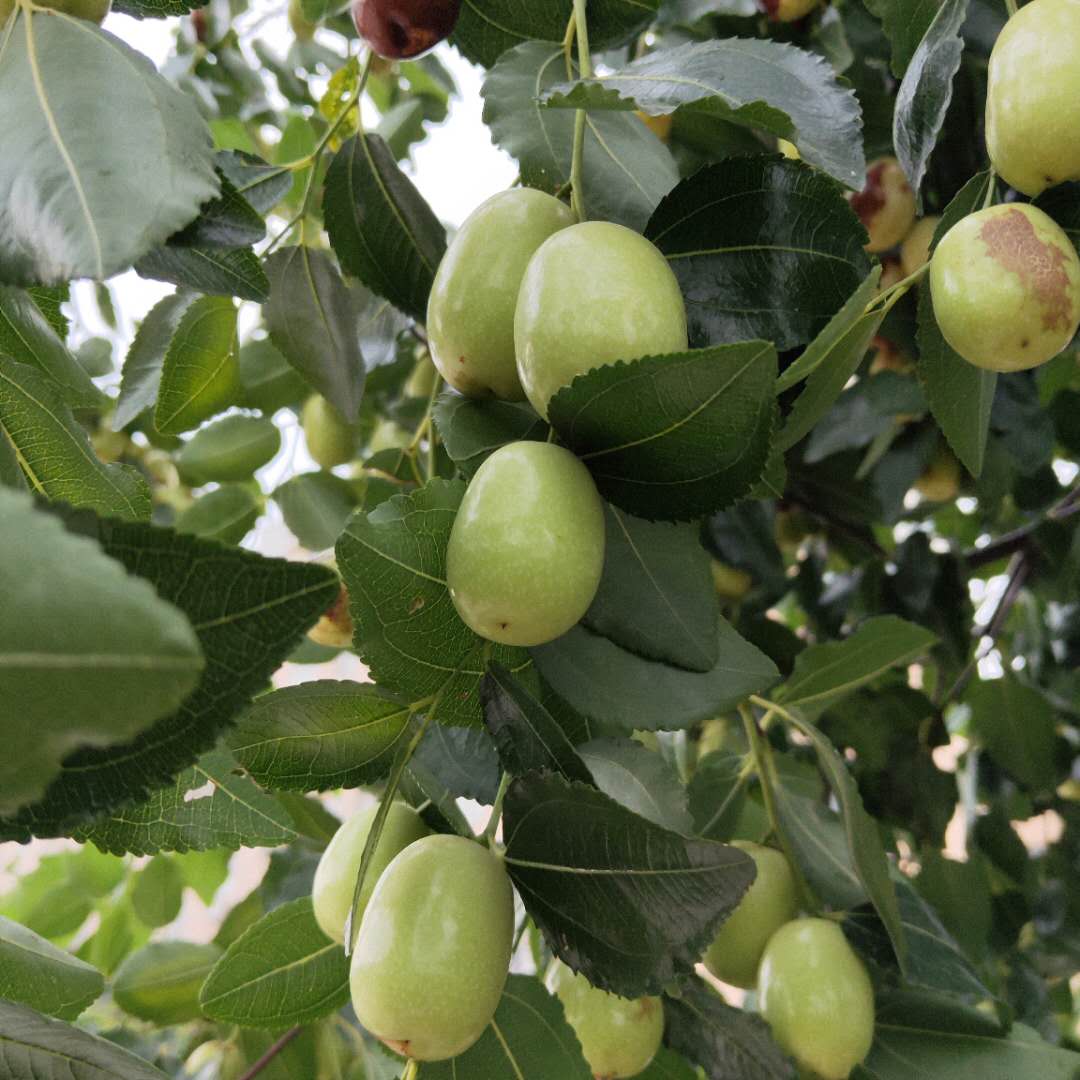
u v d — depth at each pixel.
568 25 0.22
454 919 0.16
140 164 0.13
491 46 0.24
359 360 0.27
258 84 0.43
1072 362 0.40
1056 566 0.40
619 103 0.16
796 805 0.27
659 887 0.16
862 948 0.26
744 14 0.31
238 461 0.38
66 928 0.43
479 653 0.18
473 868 0.17
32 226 0.12
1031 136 0.17
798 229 0.19
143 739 0.11
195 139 0.14
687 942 0.16
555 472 0.16
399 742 0.18
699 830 0.29
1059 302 0.17
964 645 0.39
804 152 0.17
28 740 0.08
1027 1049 0.26
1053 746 0.41
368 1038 0.34
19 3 0.14
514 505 0.16
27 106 0.13
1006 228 0.18
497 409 0.19
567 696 0.17
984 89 0.28
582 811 0.16
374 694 0.18
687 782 0.34
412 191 0.25
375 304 0.33
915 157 0.20
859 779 0.38
